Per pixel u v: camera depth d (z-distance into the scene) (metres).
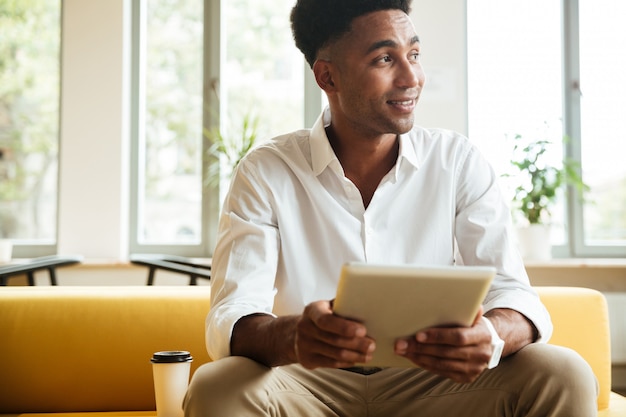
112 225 4.84
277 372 1.46
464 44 4.87
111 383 1.98
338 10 1.61
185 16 5.07
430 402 1.51
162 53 5.07
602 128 5.08
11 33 5.05
